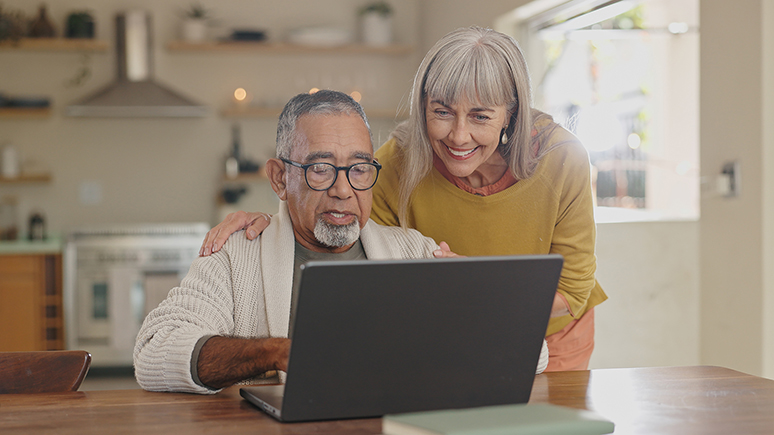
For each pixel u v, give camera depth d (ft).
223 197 16.37
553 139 5.66
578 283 5.82
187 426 3.26
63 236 16.10
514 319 3.40
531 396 3.87
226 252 4.78
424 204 5.85
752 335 7.80
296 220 4.83
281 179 4.91
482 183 5.75
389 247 5.07
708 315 8.50
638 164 15.28
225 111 16.26
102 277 14.89
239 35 16.06
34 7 15.99
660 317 9.66
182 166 16.80
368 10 16.83
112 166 16.57
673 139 15.56
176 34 16.61
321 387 3.22
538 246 5.82
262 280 4.72
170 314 4.33
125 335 14.94
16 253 14.51
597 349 9.55
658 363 9.67
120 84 15.97
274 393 3.67
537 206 5.70
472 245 5.86
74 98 16.26
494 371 3.44
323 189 4.60
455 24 14.98
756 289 7.73
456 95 5.09
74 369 4.32
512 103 5.32
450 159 5.41
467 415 2.96
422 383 3.34
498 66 5.08
